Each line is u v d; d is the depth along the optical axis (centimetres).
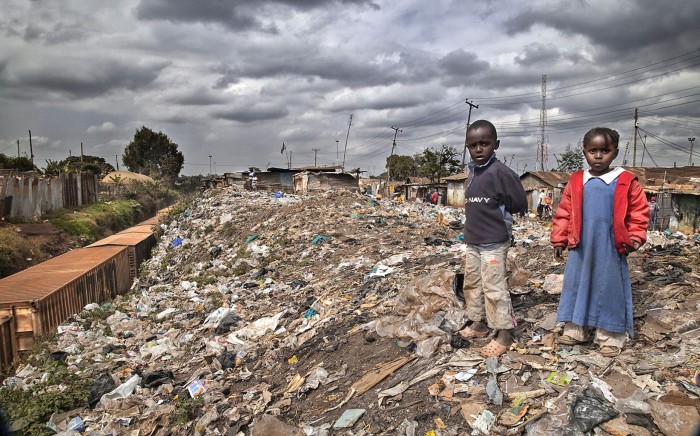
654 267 530
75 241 2408
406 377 402
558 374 343
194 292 1170
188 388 569
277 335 700
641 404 293
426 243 1181
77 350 834
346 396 411
